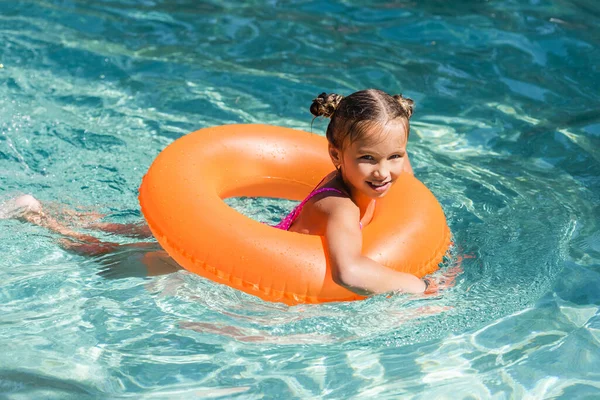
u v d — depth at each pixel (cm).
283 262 294
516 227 371
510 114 484
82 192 397
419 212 327
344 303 297
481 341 292
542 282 326
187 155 351
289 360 284
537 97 502
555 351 285
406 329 298
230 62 543
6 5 609
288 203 404
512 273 333
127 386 269
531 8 614
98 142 442
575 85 514
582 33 572
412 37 579
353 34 586
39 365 277
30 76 509
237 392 267
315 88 509
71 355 283
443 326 299
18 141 436
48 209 379
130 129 458
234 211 316
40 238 355
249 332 298
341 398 264
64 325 298
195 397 264
